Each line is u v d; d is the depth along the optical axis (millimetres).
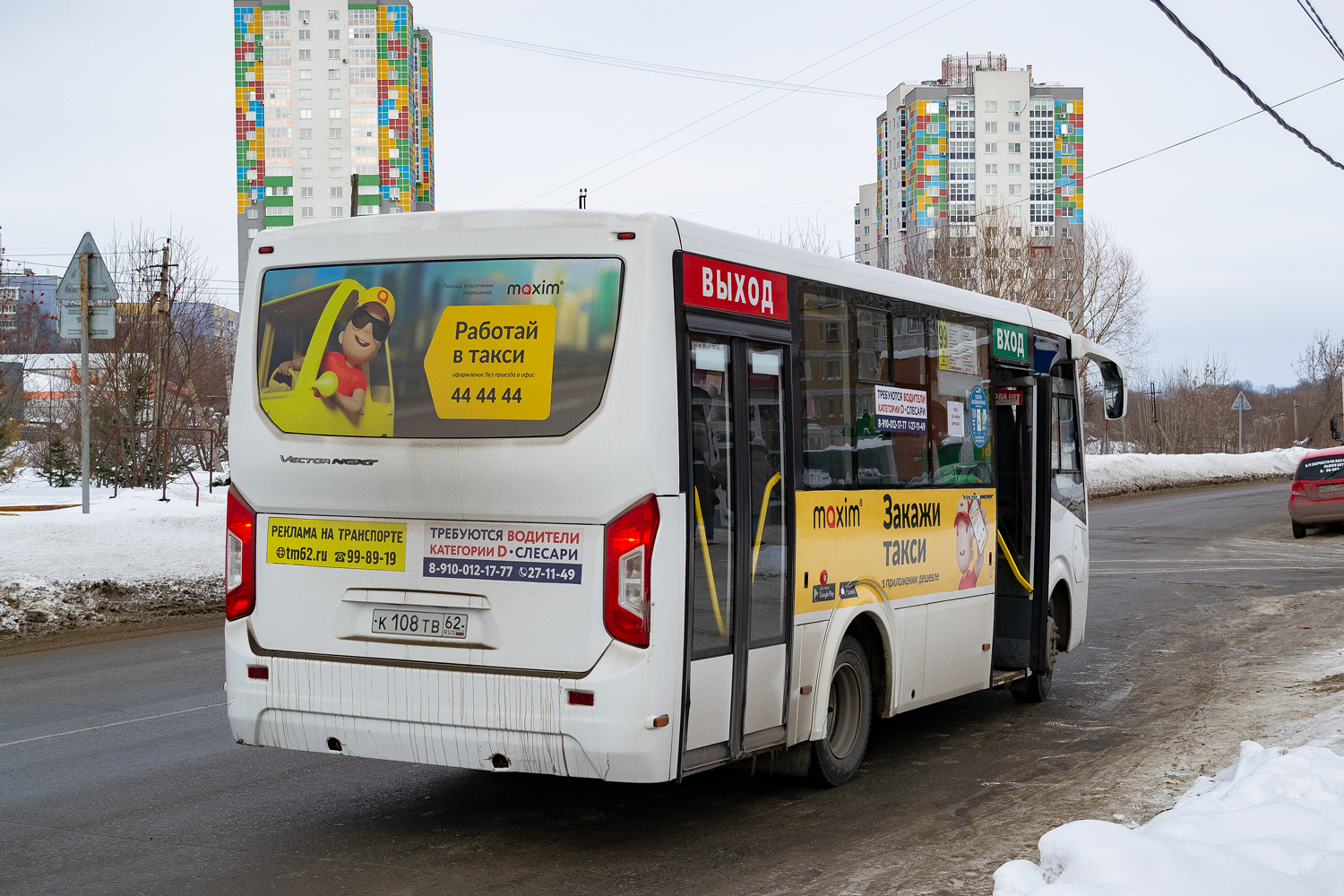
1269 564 19266
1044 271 50094
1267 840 4770
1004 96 119125
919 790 6703
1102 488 36938
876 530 6898
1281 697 9289
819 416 6398
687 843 5660
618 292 5230
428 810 6191
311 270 5758
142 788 6586
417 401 5469
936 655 7562
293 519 5711
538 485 5191
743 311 5789
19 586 12906
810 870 5250
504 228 5426
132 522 15016
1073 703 9336
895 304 7230
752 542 5773
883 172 129000
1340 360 68312
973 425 8164
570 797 6477
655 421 5141
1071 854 4500
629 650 5086
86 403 15719
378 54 123875
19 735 7875
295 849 5512
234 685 5801
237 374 5891
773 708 5961
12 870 5188
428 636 5406
